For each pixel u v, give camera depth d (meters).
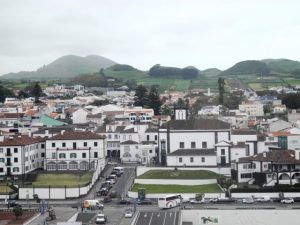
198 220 189.38
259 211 187.62
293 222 186.38
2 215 185.75
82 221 178.00
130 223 172.50
